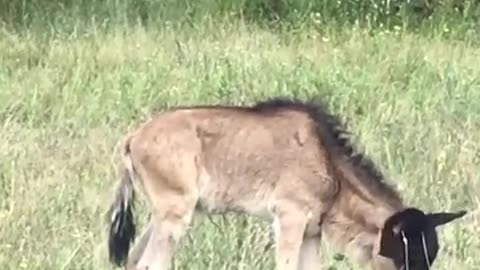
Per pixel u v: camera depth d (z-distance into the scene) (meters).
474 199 10.10
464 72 14.44
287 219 8.63
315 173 8.61
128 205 8.76
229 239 9.12
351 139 9.64
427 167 10.73
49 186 10.19
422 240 8.10
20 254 9.00
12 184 10.09
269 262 8.93
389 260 8.40
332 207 8.64
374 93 13.34
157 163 8.60
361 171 8.61
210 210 8.74
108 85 13.63
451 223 9.47
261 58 14.94
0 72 14.33
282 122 8.69
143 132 8.68
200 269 8.82
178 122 8.63
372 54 15.32
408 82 14.01
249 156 8.63
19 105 12.85
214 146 8.63
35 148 11.38
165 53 15.41
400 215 8.16
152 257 8.60
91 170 10.64
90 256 8.92
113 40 15.88
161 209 8.62
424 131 11.90
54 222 9.46
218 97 13.21
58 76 14.15
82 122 12.30
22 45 15.78
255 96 13.20
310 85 13.53
